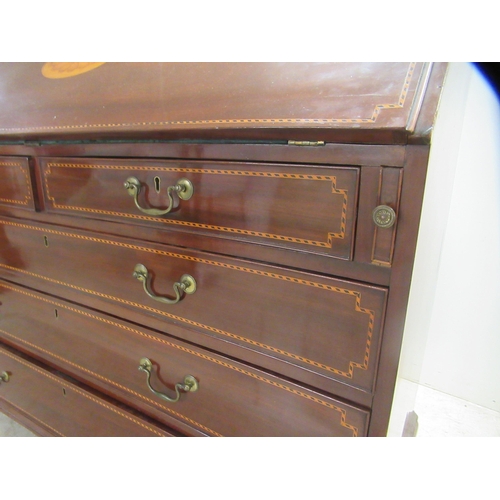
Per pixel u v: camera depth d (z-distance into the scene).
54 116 0.57
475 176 0.89
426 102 0.34
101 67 0.59
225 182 0.44
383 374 0.41
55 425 0.84
